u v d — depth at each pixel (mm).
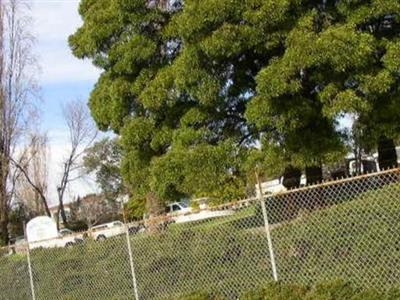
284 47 13547
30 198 56125
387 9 12938
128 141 16562
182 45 15883
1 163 30969
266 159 14484
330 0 14000
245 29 13133
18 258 14656
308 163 14469
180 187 14508
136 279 11727
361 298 8562
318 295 8844
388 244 9055
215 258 10922
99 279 12828
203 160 14227
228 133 15406
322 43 12250
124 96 16812
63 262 13578
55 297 13594
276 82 12680
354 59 12312
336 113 12641
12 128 31391
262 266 10312
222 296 10586
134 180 17688
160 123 16406
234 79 15047
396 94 13773
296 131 14219
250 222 10586
